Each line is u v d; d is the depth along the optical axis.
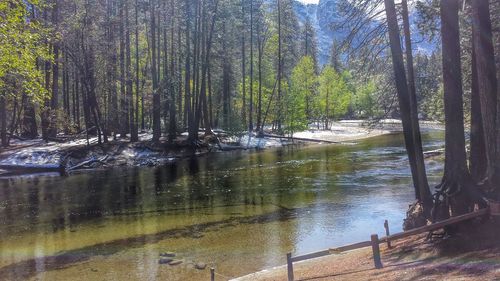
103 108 43.91
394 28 12.51
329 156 36.62
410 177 25.09
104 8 39.09
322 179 25.58
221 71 56.81
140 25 45.22
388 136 55.03
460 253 8.89
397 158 33.81
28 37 12.49
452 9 9.98
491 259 7.89
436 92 23.45
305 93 56.28
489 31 9.09
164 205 20.16
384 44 13.16
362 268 10.01
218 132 48.91
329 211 18.06
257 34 55.09
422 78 20.67
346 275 9.59
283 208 18.89
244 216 17.81
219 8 46.47
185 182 26.11
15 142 37.16
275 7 59.12
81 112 59.31
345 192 21.66
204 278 11.48
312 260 12.40
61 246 14.59
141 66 51.22
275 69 65.31
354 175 26.55
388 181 24.14
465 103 19.75
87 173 30.25
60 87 60.03
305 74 58.03
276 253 13.32
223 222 17.00
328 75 63.59
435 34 13.37
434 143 42.81
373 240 9.63
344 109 66.88
